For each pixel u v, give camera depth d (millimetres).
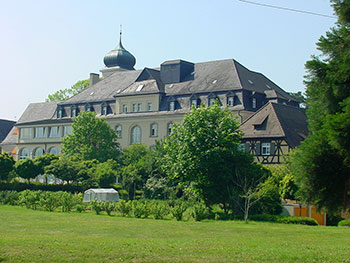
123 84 92812
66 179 67750
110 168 66500
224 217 42469
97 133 77125
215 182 44781
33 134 100750
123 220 37781
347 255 18422
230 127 46000
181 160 45312
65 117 96875
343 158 14633
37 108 105250
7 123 124438
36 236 24703
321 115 15445
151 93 82812
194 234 28156
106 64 115438
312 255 18000
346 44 15109
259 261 16266
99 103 92125
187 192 50750
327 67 15148
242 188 43312
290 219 39312
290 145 59906
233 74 78312
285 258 17031
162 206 41906
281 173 48812
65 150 77875
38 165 70000
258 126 62938
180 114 79188
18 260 15719
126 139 85625
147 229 30703
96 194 59938
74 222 34781
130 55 115062
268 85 82312
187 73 84688
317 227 35812
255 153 62094
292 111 67125
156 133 82250
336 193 15336
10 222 33906
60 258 16141
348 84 14898
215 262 15812
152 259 16156
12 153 105312
